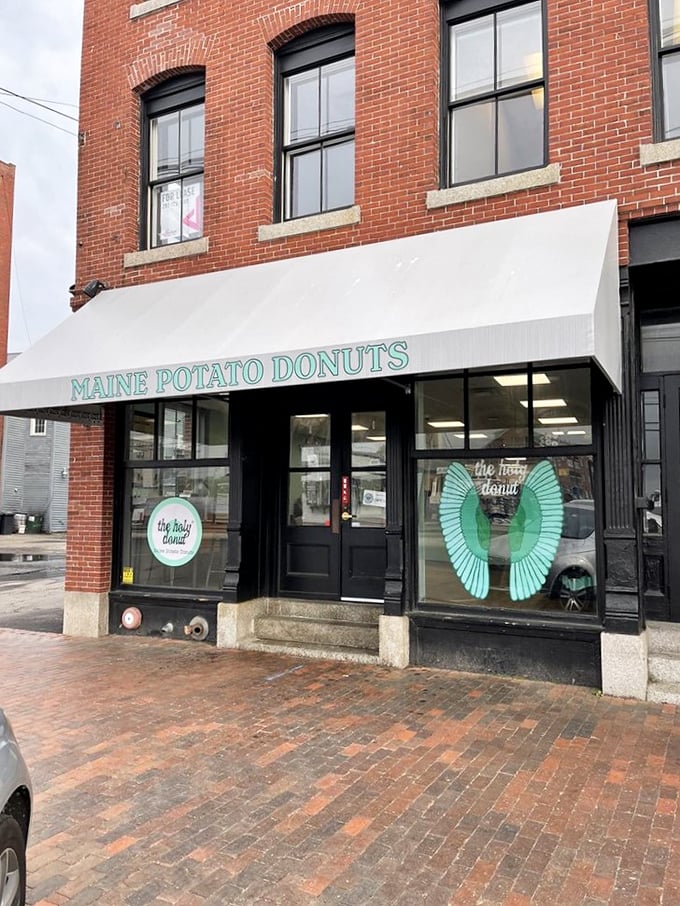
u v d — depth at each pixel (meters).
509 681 5.81
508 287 5.14
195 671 6.29
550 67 6.03
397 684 5.77
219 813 3.61
